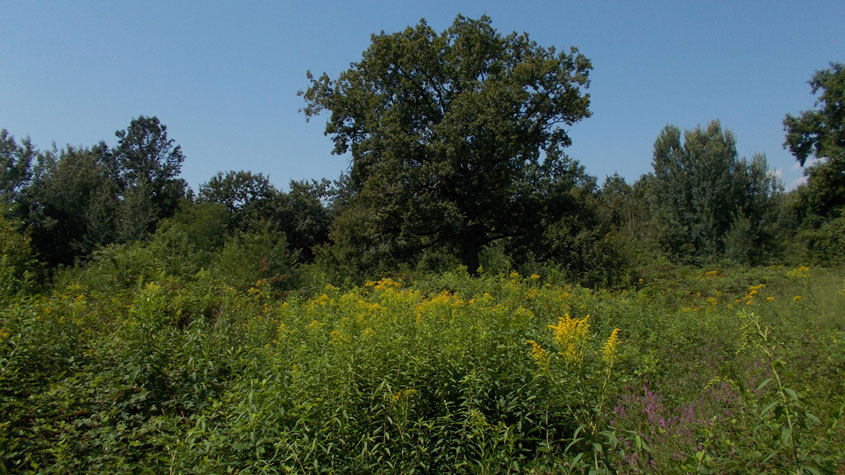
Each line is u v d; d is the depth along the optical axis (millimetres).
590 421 3600
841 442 2650
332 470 3385
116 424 4066
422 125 23422
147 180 50562
